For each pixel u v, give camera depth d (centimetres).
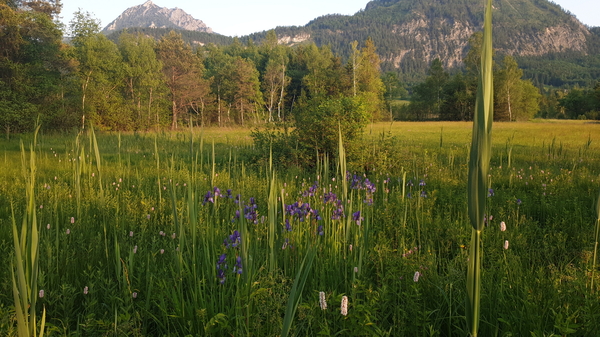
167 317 291
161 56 5534
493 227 525
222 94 5834
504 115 7350
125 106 3825
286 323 174
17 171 1068
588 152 1670
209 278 330
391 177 1033
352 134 1175
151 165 1266
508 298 315
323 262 386
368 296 300
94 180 888
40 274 324
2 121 2680
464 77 7888
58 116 2973
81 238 454
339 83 1439
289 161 1200
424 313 278
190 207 324
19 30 2934
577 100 9169
